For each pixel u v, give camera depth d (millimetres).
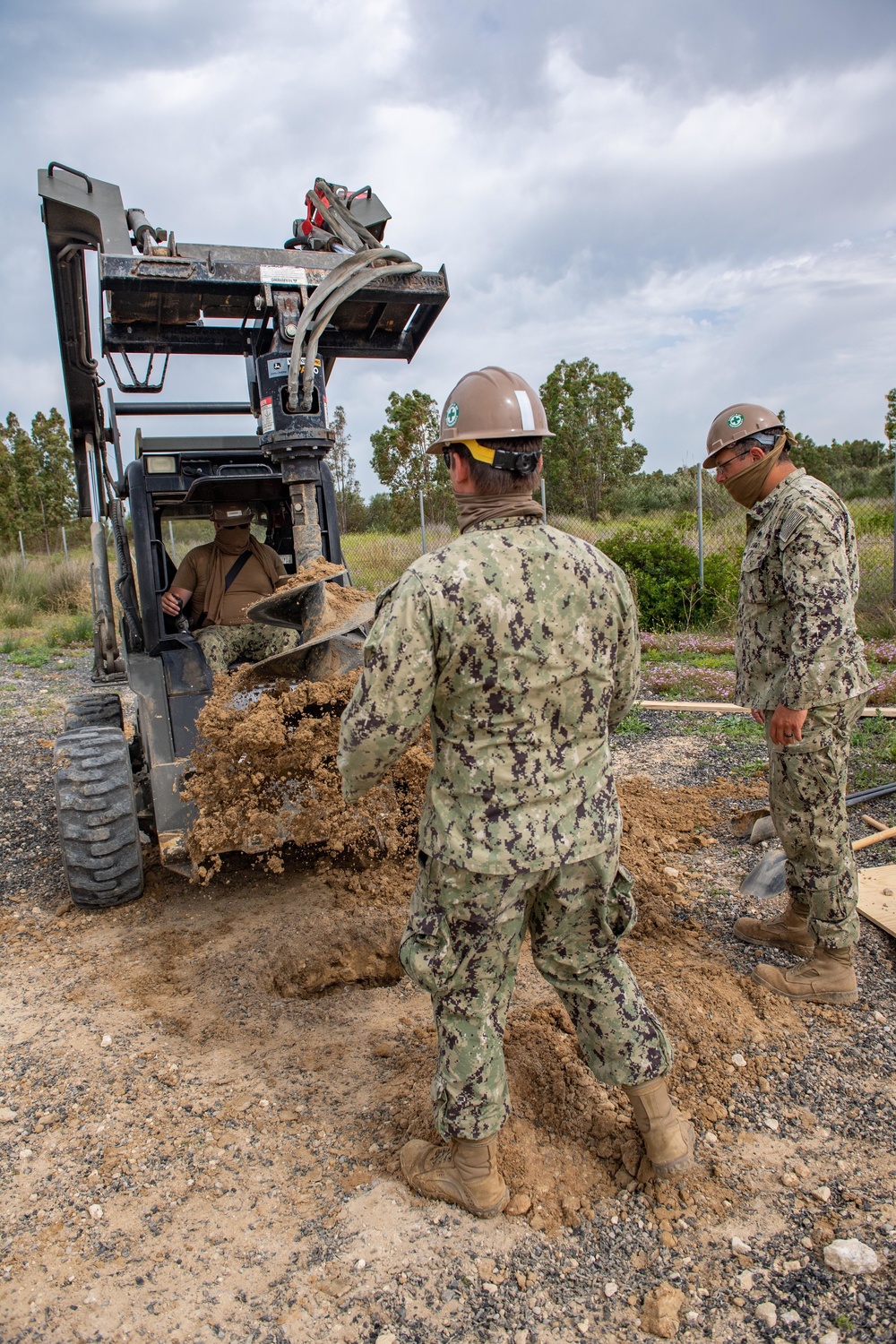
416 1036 2781
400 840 3764
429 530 15820
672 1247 1930
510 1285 1853
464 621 1665
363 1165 2221
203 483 3955
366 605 3094
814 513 2559
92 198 3504
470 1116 1915
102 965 3303
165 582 4172
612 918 1951
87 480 6449
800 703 2564
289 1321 1785
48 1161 2271
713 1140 2248
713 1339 1711
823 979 2830
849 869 2725
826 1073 2492
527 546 1733
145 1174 2219
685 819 4535
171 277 3277
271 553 4348
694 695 7332
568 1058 2529
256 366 3391
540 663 1707
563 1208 2039
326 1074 2605
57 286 4426
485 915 1790
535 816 1748
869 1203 2018
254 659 4145
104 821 3637
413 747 3338
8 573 17109
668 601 10625
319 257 3479
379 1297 1831
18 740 7031
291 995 3117
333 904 3686
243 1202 2117
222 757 3062
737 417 2795
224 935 3504
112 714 5195
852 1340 1680
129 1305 1835
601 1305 1800
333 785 3059
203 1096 2518
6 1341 1757
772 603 2771
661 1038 2000
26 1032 2869
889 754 5145
